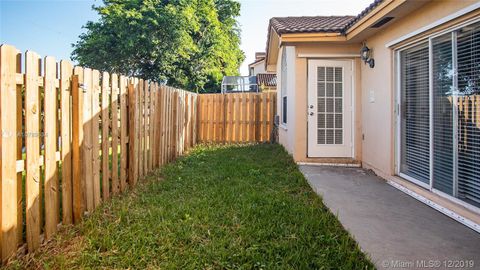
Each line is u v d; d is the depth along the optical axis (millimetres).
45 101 2750
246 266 2402
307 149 6645
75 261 2475
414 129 4531
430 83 4020
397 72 4961
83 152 3377
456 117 3545
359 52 6414
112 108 4133
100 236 2906
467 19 3289
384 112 5281
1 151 2309
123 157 4465
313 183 4992
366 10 4801
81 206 3309
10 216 2406
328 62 6570
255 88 21969
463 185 3455
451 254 2600
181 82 20859
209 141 10719
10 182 2398
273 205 3814
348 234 3004
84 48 18094
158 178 5266
